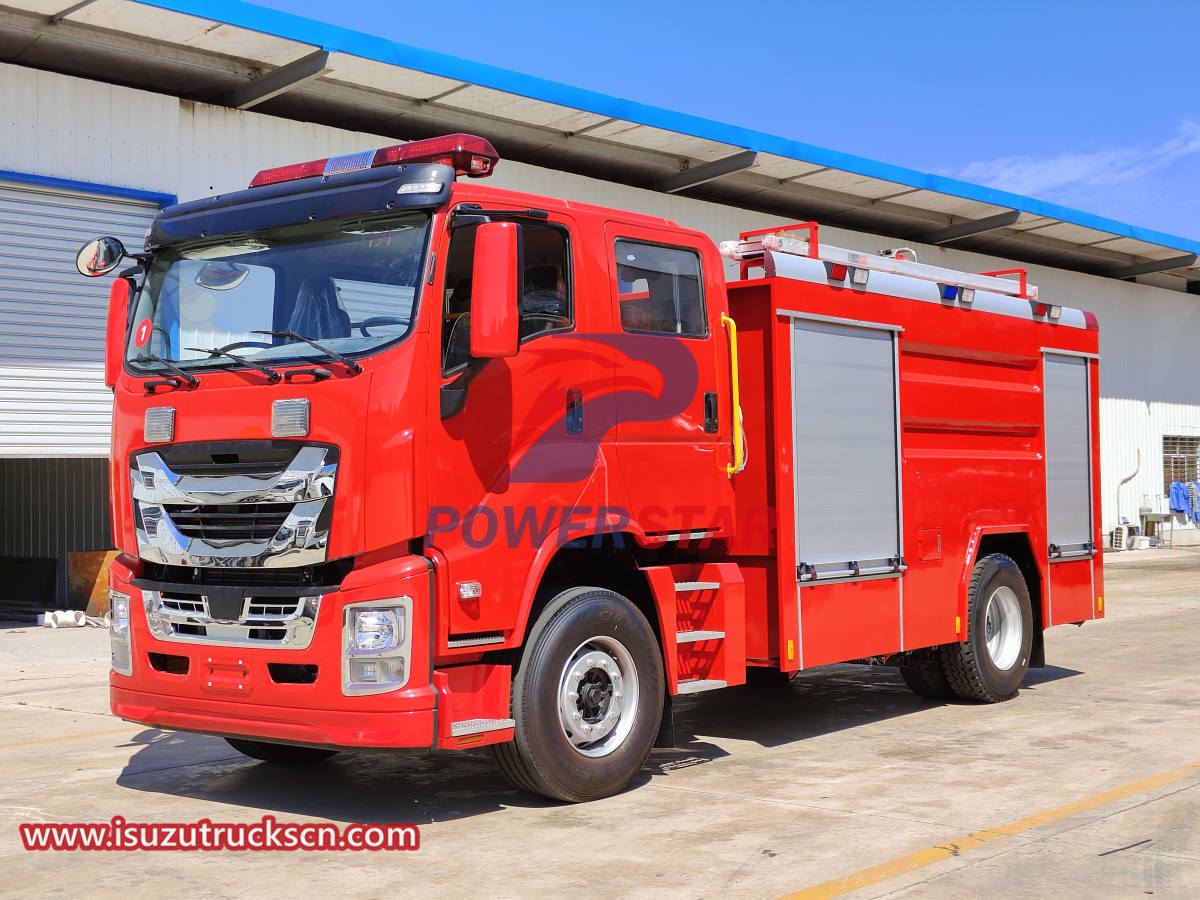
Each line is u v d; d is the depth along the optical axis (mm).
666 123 18094
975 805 5855
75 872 5000
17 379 13797
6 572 18234
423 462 5367
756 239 7438
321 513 5324
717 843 5258
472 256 5699
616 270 6320
